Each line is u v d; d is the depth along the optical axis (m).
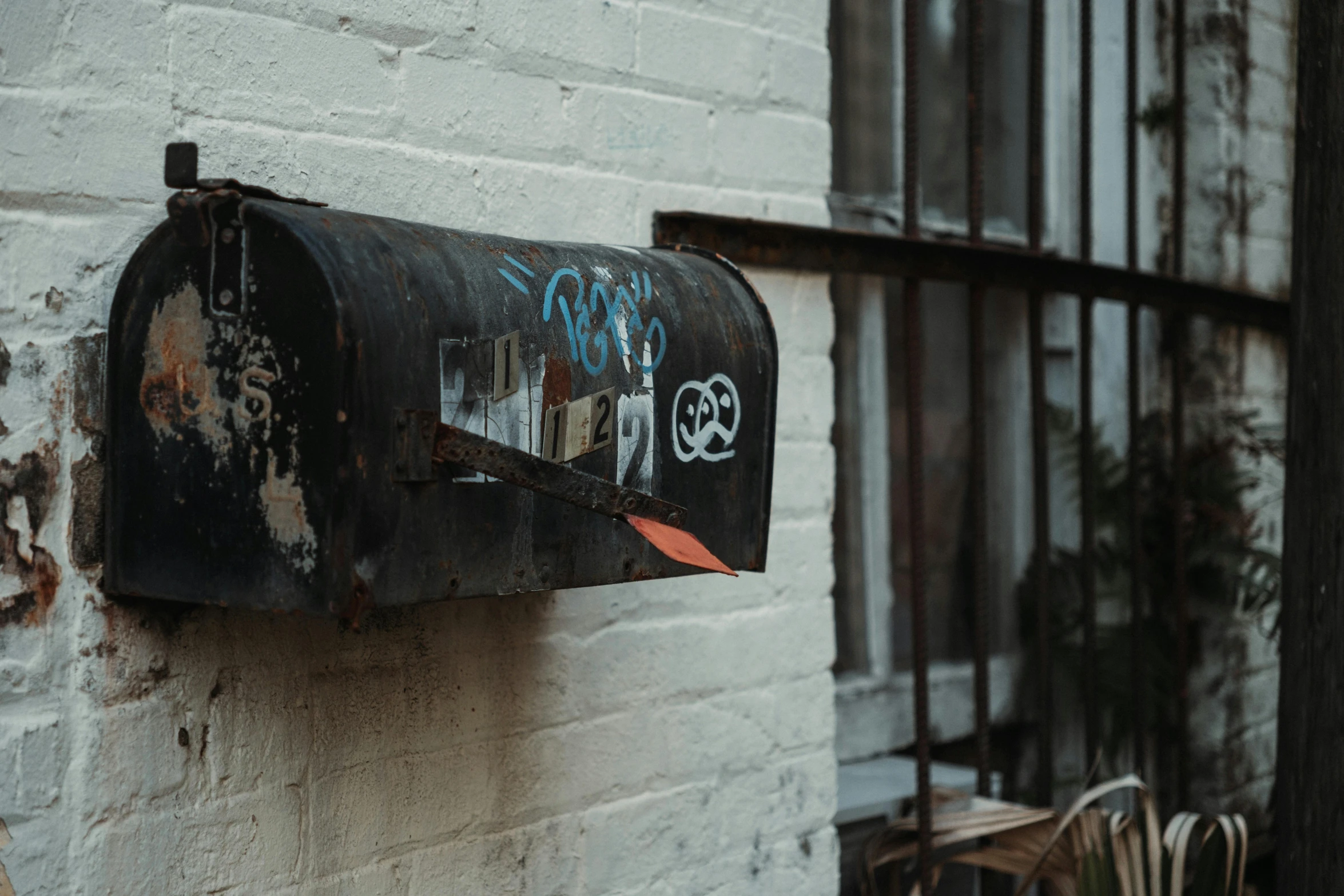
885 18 2.32
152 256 1.06
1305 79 1.66
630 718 1.62
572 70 1.55
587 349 1.16
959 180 2.48
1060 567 2.62
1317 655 1.64
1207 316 2.55
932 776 2.22
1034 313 2.13
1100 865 1.86
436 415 1.00
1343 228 1.62
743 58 1.76
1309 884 1.64
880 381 2.34
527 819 1.51
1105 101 2.64
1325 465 1.63
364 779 1.34
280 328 0.98
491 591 1.07
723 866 1.73
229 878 1.23
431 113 1.40
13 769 1.08
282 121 1.27
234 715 1.23
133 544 1.09
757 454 1.36
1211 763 2.63
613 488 1.11
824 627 1.88
